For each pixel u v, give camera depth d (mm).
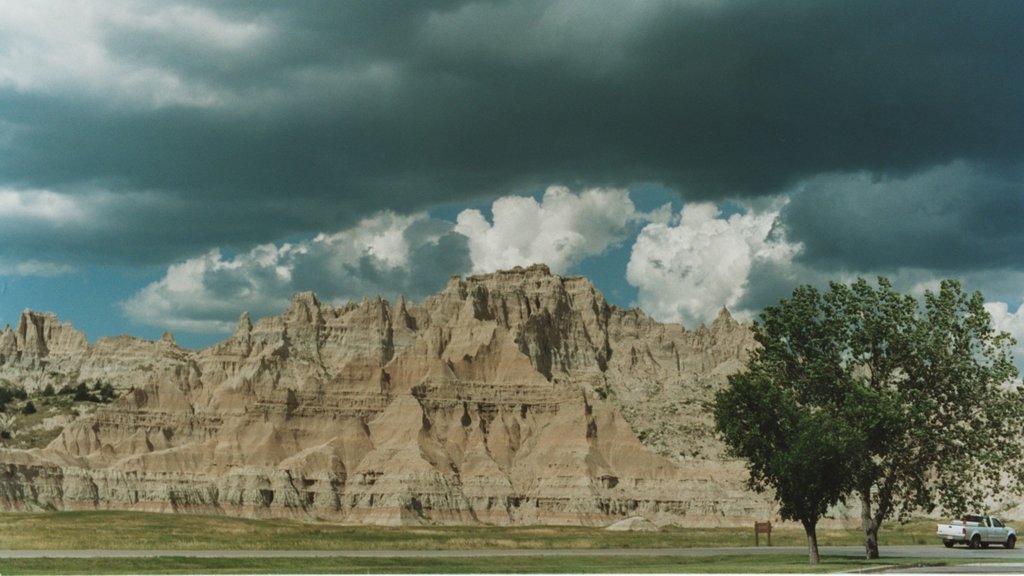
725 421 85812
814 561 82438
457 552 107250
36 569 76438
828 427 83312
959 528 106312
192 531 142875
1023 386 92688
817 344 96500
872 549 90688
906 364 94812
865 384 93875
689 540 142750
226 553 100375
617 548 121062
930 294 95812
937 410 92562
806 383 95250
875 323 94875
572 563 86062
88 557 88312
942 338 92938
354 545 121500
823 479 82500
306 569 79812
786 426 83125
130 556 91188
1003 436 93062
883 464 91562
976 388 92875
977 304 94062
